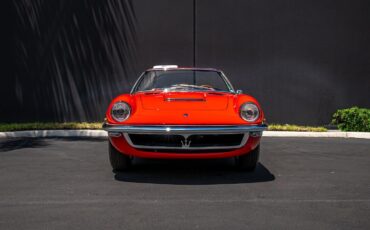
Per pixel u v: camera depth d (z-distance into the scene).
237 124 4.36
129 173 4.74
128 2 9.53
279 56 9.57
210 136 4.41
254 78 9.58
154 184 4.19
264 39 9.55
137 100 4.69
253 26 9.55
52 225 2.90
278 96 9.58
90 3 9.52
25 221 2.98
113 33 9.54
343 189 4.01
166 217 3.08
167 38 9.58
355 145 7.07
